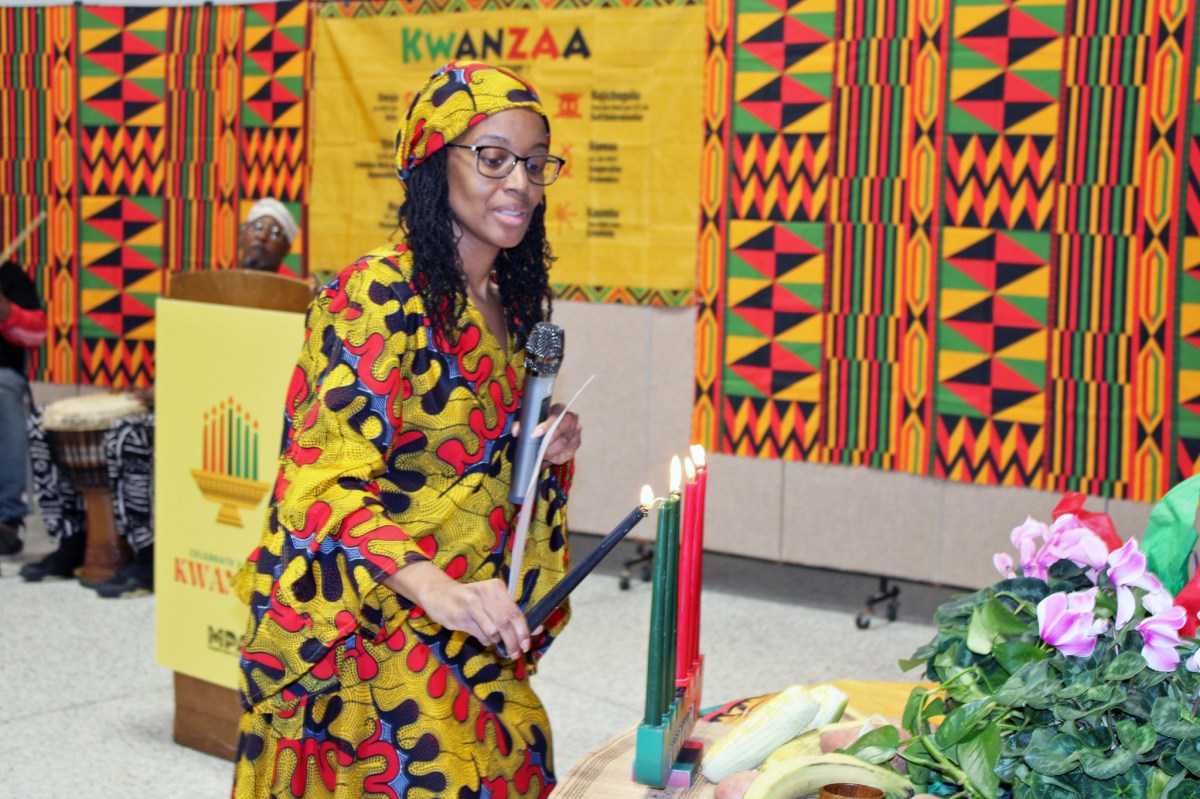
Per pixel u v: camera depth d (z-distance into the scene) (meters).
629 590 4.65
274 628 1.47
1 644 3.97
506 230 1.51
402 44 4.82
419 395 1.50
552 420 1.57
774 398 4.37
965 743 1.30
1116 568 1.35
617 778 1.49
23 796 2.90
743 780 1.39
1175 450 3.84
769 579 4.83
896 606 4.32
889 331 4.18
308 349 1.52
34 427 4.65
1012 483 4.05
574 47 4.52
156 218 5.35
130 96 5.31
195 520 3.07
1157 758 1.23
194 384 3.00
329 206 5.03
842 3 4.12
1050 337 3.96
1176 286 3.79
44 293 5.52
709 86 4.34
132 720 3.39
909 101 4.06
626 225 4.52
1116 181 3.83
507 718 1.63
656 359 4.54
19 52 5.43
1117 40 3.79
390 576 1.39
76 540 4.73
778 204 4.28
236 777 1.61
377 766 1.54
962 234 4.04
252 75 5.11
